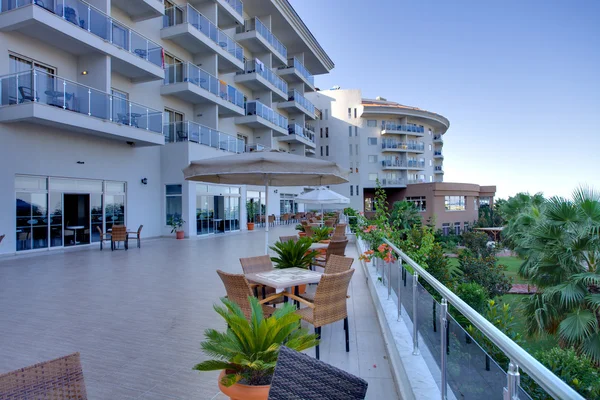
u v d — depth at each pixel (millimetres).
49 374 1784
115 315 5457
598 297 7664
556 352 4398
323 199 14258
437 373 2717
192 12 19562
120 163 16219
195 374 3547
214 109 21312
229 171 5305
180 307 5895
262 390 2205
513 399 1410
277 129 29562
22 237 12477
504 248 27484
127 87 16984
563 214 9031
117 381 3406
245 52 28922
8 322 5133
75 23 12977
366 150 52312
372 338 4500
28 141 12500
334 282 3865
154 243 15875
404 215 27078
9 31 12242
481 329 1628
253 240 17281
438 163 64625
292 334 2725
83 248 14000
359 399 1585
